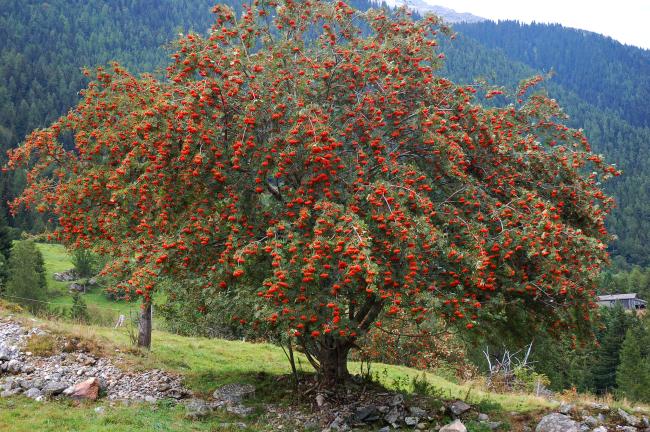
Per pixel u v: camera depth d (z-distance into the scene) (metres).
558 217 9.77
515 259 9.86
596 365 47.91
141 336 16.14
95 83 14.51
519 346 11.69
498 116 11.48
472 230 9.05
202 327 19.94
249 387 12.59
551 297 9.98
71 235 13.40
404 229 8.30
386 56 11.27
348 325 9.21
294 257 8.32
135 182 10.01
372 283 8.03
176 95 10.77
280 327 9.70
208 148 9.30
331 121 10.53
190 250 9.28
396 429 10.45
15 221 66.12
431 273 9.41
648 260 104.44
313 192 9.27
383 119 10.41
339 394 11.81
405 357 20.80
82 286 51.84
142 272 9.54
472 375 22.48
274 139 9.27
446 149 9.76
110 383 12.41
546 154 11.24
